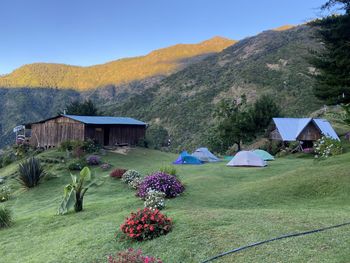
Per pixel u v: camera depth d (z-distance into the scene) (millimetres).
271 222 9000
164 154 41781
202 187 17328
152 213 9570
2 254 10695
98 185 22500
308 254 6852
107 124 40219
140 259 6758
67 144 36375
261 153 30328
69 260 8812
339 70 30500
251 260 6957
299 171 16609
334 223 8617
